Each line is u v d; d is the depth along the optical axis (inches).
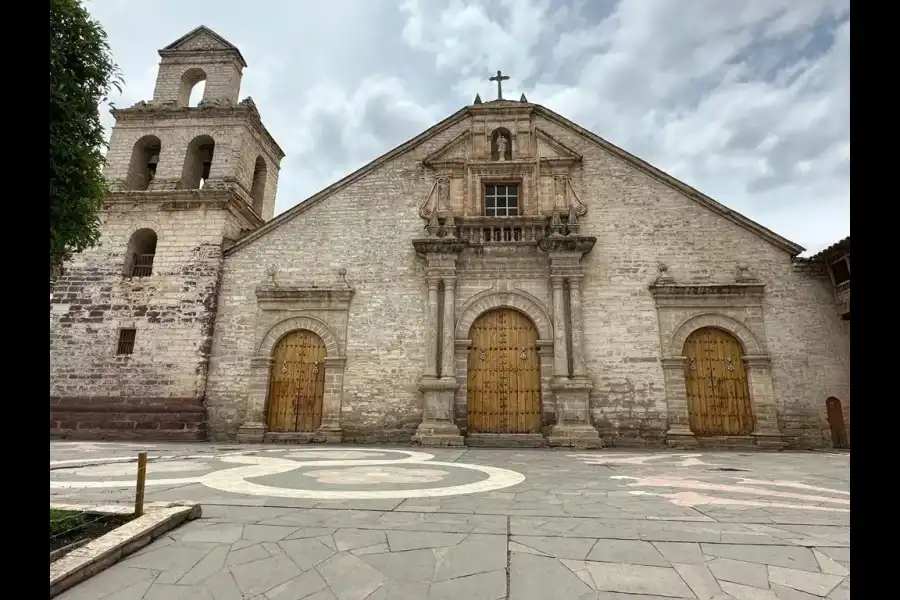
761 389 551.2
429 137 679.7
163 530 179.5
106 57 230.1
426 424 552.7
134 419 574.2
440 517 200.7
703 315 577.6
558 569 150.2
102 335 609.6
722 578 144.9
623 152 642.8
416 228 641.0
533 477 309.6
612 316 587.2
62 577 137.8
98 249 637.9
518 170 657.0
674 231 610.5
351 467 349.4
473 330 603.2
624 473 332.8
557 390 556.1
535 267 609.9
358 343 601.0
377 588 140.8
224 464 358.9
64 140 215.8
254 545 169.2
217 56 734.5
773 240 589.9
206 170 749.9
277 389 598.2
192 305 615.8
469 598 134.6
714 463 398.3
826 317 563.5
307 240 643.5
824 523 194.5
